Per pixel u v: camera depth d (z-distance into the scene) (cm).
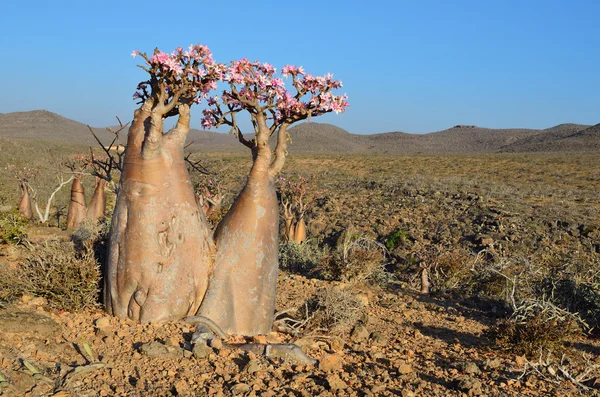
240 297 744
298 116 731
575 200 3403
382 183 4109
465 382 614
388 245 2453
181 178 718
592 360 864
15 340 602
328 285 1221
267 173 743
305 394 532
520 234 2458
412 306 1210
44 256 794
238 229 742
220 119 735
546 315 941
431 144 17200
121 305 727
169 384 537
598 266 1450
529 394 637
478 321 1112
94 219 1772
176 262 714
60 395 484
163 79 670
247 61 704
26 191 2352
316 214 3002
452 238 2511
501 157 6775
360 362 711
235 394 521
